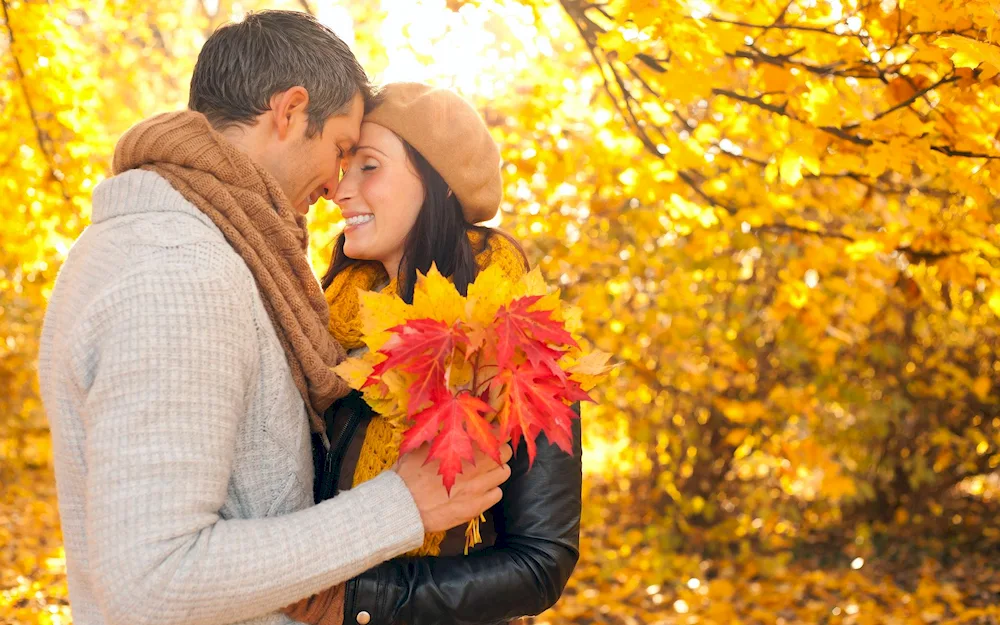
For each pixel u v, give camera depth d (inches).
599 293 176.1
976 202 93.4
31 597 172.9
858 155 100.6
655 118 119.9
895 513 242.5
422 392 45.4
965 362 230.5
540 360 46.0
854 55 92.1
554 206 178.9
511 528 54.6
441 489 48.6
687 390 226.5
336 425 59.1
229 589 42.3
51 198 158.4
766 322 218.1
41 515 248.1
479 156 62.4
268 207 52.3
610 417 220.8
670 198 127.3
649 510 243.0
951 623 168.6
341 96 57.4
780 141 108.0
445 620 51.3
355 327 62.5
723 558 226.5
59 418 46.5
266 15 56.3
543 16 122.7
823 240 126.9
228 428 45.1
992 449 231.3
